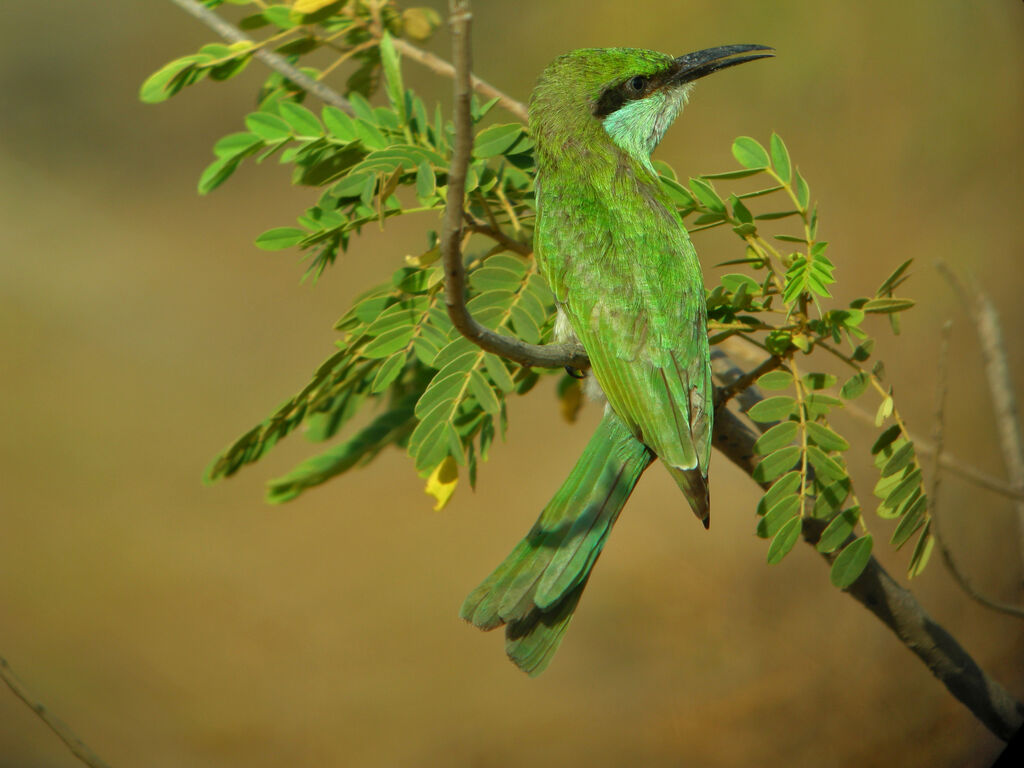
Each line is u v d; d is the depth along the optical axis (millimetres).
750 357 3164
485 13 4410
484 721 3559
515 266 3117
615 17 4164
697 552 3873
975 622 3363
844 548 3088
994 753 3359
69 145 6262
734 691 3410
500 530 4332
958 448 3402
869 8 3887
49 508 4355
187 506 4504
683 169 4062
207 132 6270
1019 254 3686
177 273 5566
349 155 3107
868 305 3078
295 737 3514
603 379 3121
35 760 3479
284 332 5289
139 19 6324
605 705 3486
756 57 3168
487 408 3094
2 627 3951
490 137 3107
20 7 6301
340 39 3154
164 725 3570
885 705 3387
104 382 5012
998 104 3844
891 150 3914
